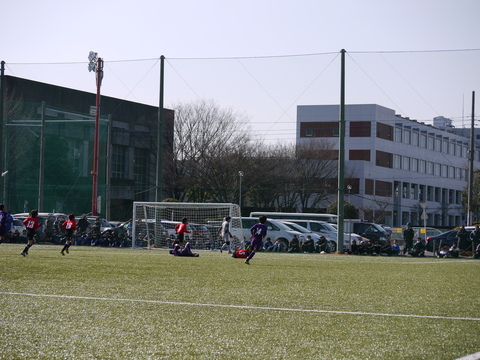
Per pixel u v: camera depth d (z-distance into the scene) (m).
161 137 39.38
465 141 112.62
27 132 55.84
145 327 8.35
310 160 74.75
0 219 23.22
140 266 18.81
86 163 61.44
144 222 37.56
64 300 10.60
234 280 14.88
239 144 69.31
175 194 72.44
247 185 68.19
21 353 6.79
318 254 35.41
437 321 9.28
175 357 6.77
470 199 54.38
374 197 86.25
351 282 15.20
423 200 100.06
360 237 44.72
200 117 69.81
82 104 67.81
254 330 8.31
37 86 62.91
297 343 7.55
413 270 20.84
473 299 12.13
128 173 73.62
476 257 35.16
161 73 39.50
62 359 6.61
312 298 11.67
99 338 7.61
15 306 9.84
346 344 7.54
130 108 73.38
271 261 24.27
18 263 18.56
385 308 10.54
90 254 25.73
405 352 7.16
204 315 9.41
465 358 6.88
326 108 90.50
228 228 31.53
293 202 74.50
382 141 89.69
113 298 11.01
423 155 99.81
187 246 26.44
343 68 37.31
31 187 55.84
